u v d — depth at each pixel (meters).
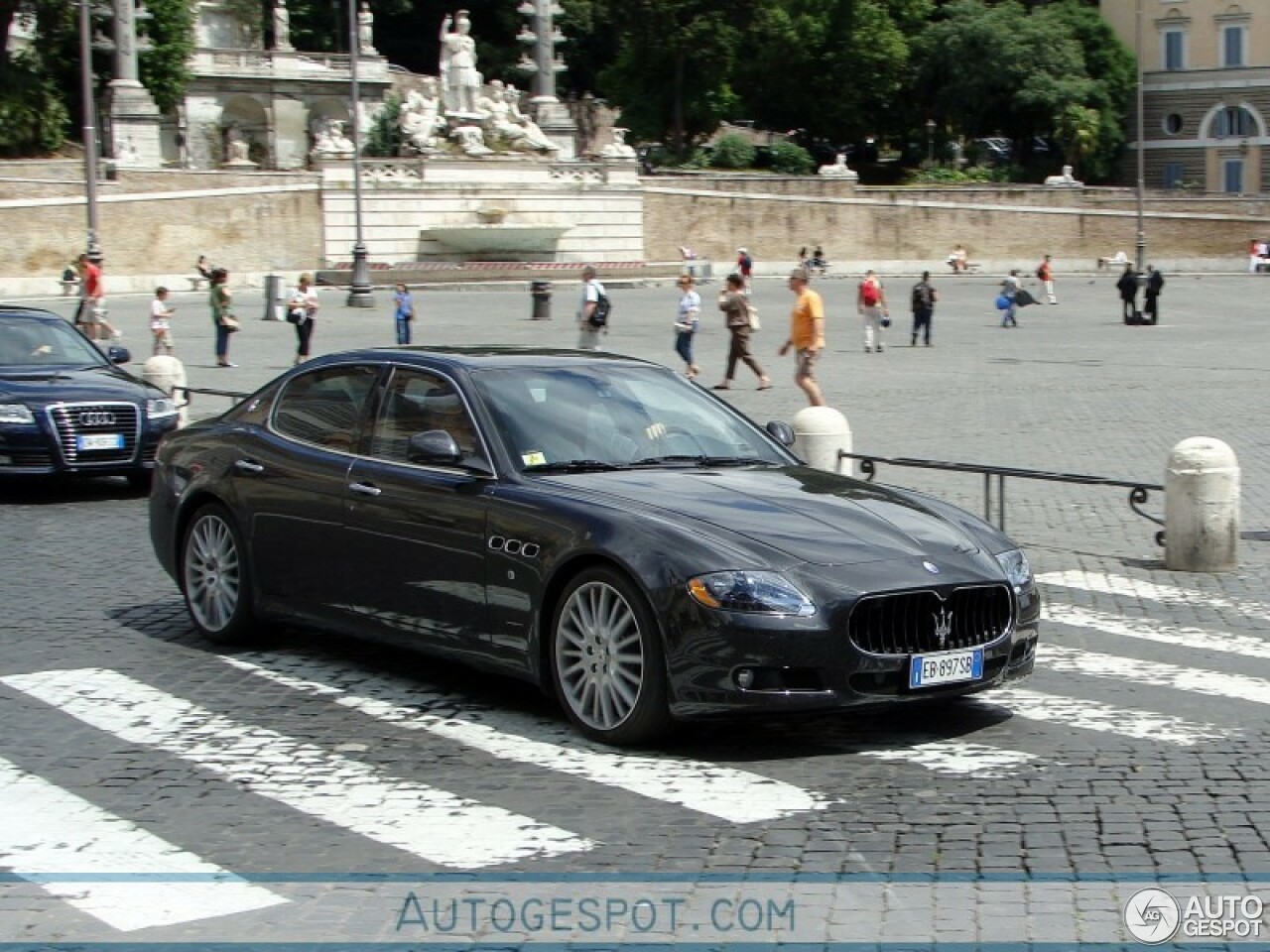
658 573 7.76
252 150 90.19
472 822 6.98
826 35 94.75
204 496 10.43
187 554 10.60
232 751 8.11
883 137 101.19
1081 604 11.90
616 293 64.25
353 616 9.42
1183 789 7.40
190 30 81.56
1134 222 89.94
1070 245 89.19
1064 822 6.95
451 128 74.19
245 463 10.14
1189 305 60.12
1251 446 21.12
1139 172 76.12
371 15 99.12
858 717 8.70
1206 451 13.09
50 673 9.75
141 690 9.34
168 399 18.12
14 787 7.54
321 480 9.59
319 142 72.00
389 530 9.11
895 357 37.06
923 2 98.19
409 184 71.56
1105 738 8.28
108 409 17.31
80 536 15.05
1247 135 97.75
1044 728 8.48
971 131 96.75
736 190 80.75
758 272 81.50
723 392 28.84
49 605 11.89
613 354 10.19
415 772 7.73
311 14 106.44
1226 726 8.52
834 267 83.62
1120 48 98.19
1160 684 9.45
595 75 105.31
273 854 6.62
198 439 10.66
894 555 7.97
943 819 6.98
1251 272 88.31
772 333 44.31
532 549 8.33
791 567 7.72
